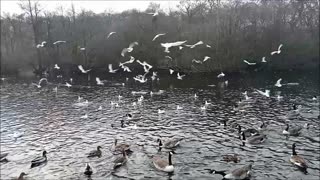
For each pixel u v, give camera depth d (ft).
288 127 135.64
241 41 337.52
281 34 341.62
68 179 100.17
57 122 163.73
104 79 322.14
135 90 255.70
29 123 162.81
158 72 349.00
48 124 160.25
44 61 388.37
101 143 130.93
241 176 96.68
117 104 199.62
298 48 340.39
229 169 103.30
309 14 348.18
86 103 208.13
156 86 271.69
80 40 381.60
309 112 169.89
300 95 215.31
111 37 366.84
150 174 101.65
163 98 219.82
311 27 347.56
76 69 380.17
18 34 413.59
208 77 312.09
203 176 99.19
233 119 160.15
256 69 338.34
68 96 236.22
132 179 98.99
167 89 255.50
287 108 179.73
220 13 346.95
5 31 411.95
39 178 101.35
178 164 107.96
